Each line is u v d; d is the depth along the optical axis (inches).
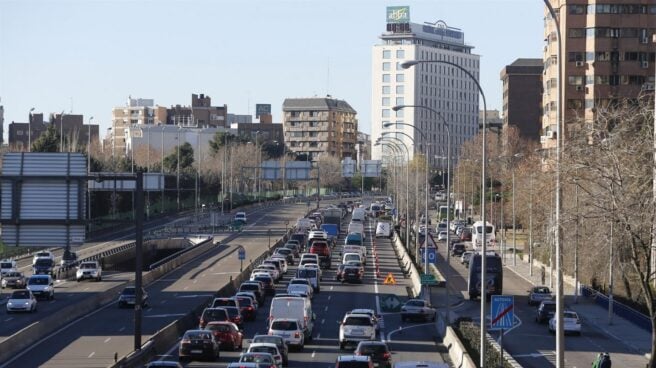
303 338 2952.8
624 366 2834.6
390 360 2425.0
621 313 4052.7
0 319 3641.7
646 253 2352.4
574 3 7628.0
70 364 2544.3
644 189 2267.5
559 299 1861.5
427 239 4239.7
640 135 2351.1
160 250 7263.8
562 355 1856.5
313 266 4867.1
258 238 7864.2
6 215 2364.7
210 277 5260.8
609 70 7583.7
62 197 2370.8
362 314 2967.5
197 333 2625.5
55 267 5497.1
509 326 2202.3
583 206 2425.0
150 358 2642.7
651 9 7564.0
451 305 4345.5
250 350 2378.2
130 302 3978.8
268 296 4448.8
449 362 2677.2
